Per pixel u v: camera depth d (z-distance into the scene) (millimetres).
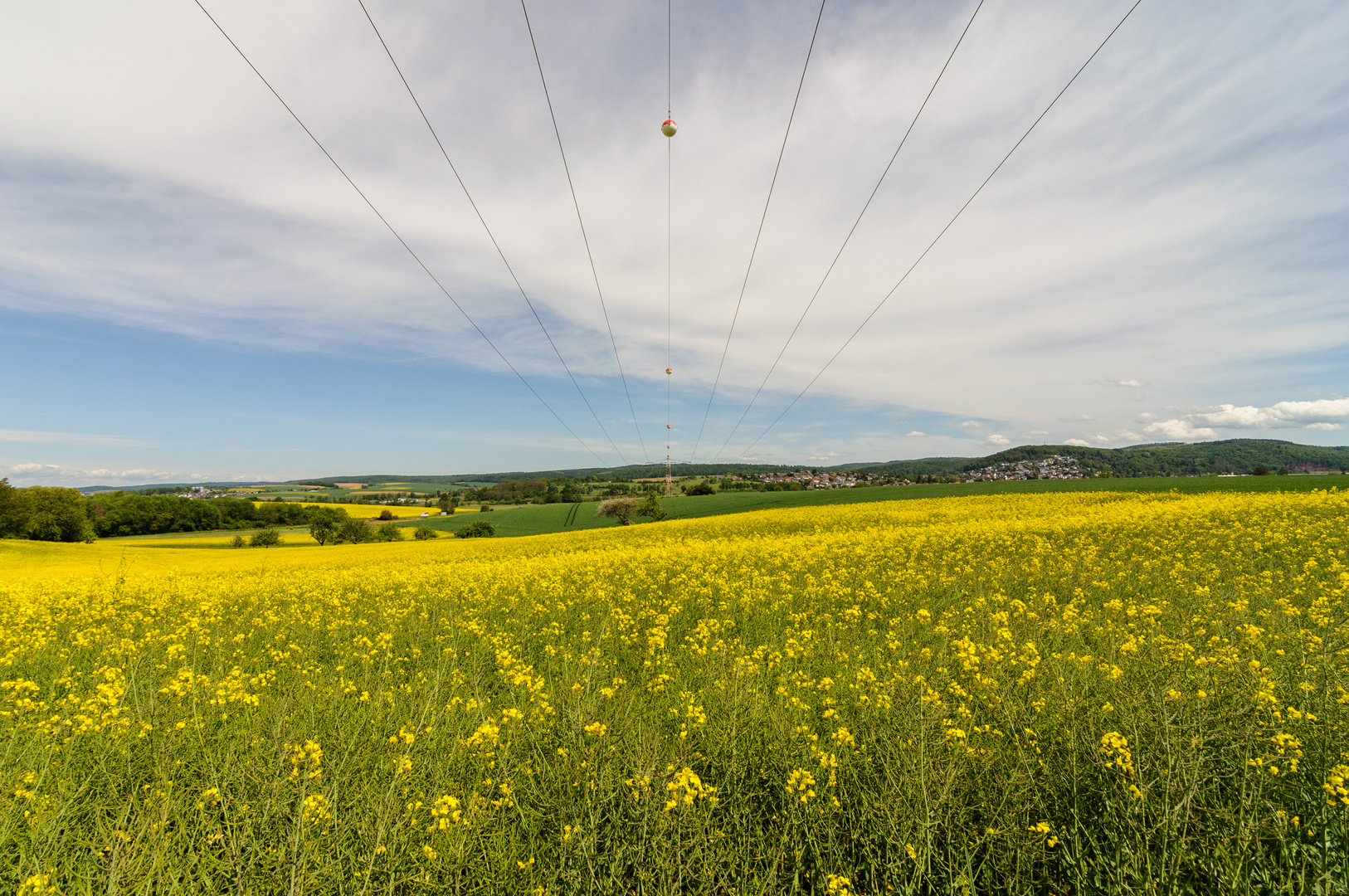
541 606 10719
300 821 3219
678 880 3041
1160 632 6496
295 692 5879
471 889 3172
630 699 5371
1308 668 4766
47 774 4148
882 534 19703
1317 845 2932
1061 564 11891
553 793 3861
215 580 18797
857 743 4348
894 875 3035
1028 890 2949
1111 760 3566
